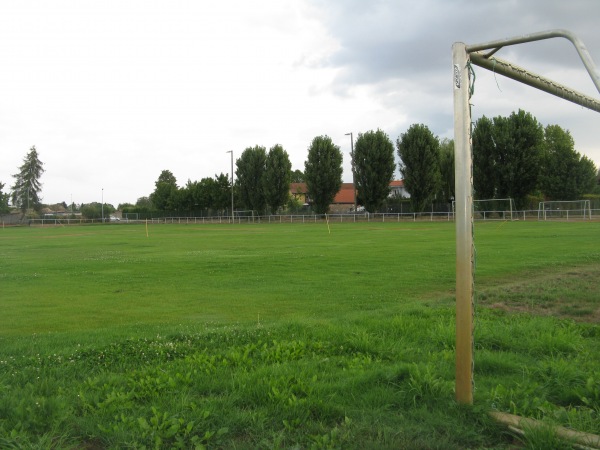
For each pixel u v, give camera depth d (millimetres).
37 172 99188
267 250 24109
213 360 5582
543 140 60969
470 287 4004
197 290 12648
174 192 91750
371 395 4391
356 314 8547
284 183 76625
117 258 21531
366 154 67375
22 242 34688
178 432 3666
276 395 4246
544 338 6297
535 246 22078
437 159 65375
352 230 42562
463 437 3609
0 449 3385
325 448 3438
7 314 9922
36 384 4867
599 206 53281
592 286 11188
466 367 4043
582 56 3391
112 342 6871
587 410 3990
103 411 4102
